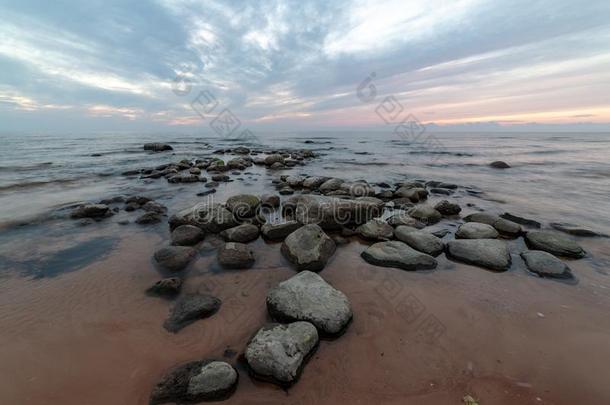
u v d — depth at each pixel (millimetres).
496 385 3082
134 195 11320
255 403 2889
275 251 6387
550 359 3416
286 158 23203
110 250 6355
